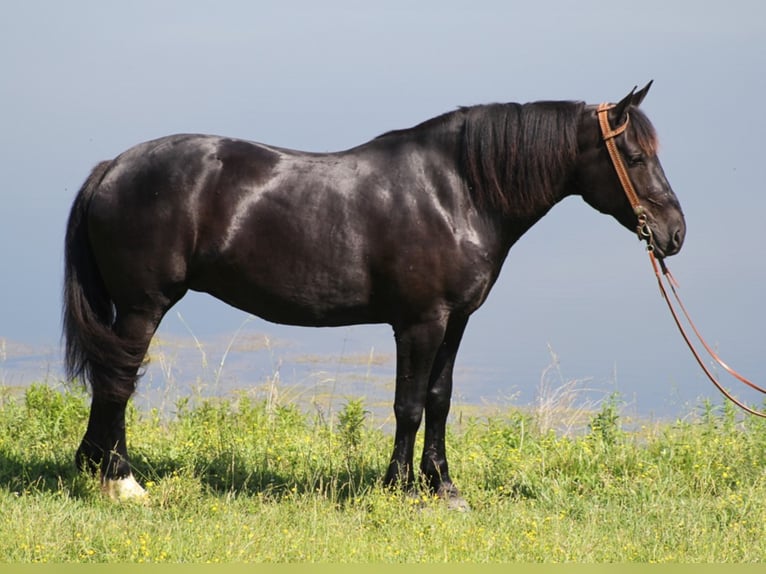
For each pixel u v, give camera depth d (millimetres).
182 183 10672
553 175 11047
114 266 10812
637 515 10938
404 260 10703
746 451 12672
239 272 10844
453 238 10781
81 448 11211
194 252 10773
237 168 10773
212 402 15164
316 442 13344
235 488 11766
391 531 10109
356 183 10812
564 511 11141
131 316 10898
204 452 12531
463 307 10992
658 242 11062
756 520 10562
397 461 11125
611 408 13664
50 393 13859
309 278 10766
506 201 10945
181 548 9281
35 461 11922
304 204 10719
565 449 12961
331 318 11062
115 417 11062
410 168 10875
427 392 11516
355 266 10758
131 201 10703
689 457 12672
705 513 10977
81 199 11039
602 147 11008
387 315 11055
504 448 13219
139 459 12273
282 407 14438
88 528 9695
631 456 12711
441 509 10703
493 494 11727
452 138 10977
